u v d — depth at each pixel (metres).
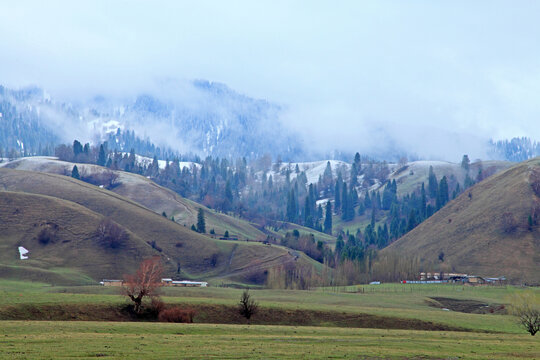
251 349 63.25
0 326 74.38
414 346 73.00
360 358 60.62
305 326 103.38
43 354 54.59
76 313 100.69
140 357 55.38
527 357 66.50
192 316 106.31
